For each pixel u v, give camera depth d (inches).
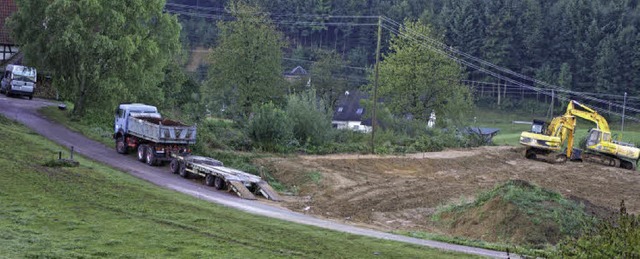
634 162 5590.6
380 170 4301.2
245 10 7746.1
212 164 3395.7
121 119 3804.1
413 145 5777.6
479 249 2331.4
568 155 5575.8
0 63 6269.7
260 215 2583.7
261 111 4623.5
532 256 2005.4
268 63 7652.6
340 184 3599.9
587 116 5610.2
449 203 3260.3
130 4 4761.3
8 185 2444.6
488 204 2847.0
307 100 5201.8
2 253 1659.7
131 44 4581.7
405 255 2065.7
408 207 3181.6
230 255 1847.9
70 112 4832.7
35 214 2117.4
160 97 5265.8
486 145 7106.3
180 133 3494.1
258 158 4060.0
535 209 2778.1
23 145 3400.6
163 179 3211.1
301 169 3838.6
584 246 1465.3
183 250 1862.7
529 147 5693.9
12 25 4756.4
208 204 2677.2
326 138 5083.7
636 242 1403.8
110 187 2699.3
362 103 7775.6
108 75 4667.8
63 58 4633.4
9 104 5068.9
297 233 2265.0
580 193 3961.6
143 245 1886.1
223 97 7637.8
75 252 1749.5
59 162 2999.5
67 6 4510.3
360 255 2014.0
